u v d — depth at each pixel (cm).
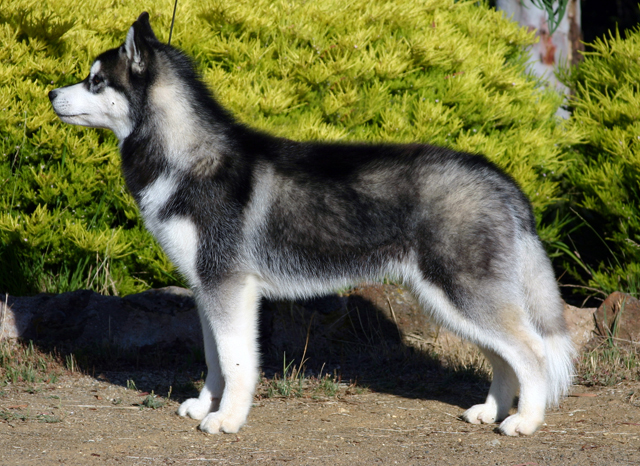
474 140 1073
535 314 715
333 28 1135
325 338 1023
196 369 938
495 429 696
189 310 1007
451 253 667
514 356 668
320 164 716
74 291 988
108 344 959
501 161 1095
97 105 730
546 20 1395
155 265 1060
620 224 1121
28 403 755
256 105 1034
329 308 1037
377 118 1103
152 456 600
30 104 1016
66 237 1023
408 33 1144
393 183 690
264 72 1077
